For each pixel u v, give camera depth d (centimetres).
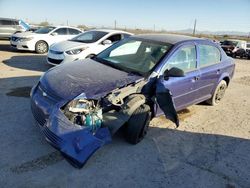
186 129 509
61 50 856
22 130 432
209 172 377
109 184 328
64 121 338
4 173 327
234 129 536
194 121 555
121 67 459
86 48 860
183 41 517
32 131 431
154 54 476
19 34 1316
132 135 412
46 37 1320
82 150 333
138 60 477
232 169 390
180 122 541
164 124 516
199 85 546
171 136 471
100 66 459
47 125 346
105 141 356
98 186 322
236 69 1432
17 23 1725
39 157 365
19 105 535
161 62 454
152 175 355
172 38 535
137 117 405
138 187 329
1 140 397
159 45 498
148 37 539
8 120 462
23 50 1393
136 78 420
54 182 321
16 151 373
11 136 411
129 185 330
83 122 348
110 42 910
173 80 464
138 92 417
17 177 322
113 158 382
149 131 480
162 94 416
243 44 2342
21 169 337
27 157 363
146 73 438
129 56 495
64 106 349
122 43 536
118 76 419
